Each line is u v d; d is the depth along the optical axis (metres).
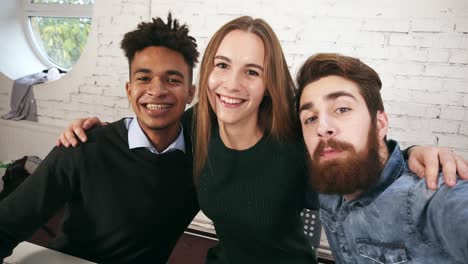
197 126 0.95
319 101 0.64
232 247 0.97
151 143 0.94
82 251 0.93
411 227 0.59
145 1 2.16
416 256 0.60
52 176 0.87
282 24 1.91
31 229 0.84
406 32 1.71
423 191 0.57
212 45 0.82
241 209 0.87
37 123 2.59
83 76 2.45
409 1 1.68
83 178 0.89
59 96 2.56
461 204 0.50
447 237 0.52
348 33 1.81
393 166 0.64
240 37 0.77
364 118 0.63
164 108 0.87
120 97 2.38
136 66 0.86
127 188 0.90
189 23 2.09
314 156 0.66
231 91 0.78
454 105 1.72
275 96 0.81
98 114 2.48
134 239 0.92
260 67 0.78
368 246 0.67
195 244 2.15
